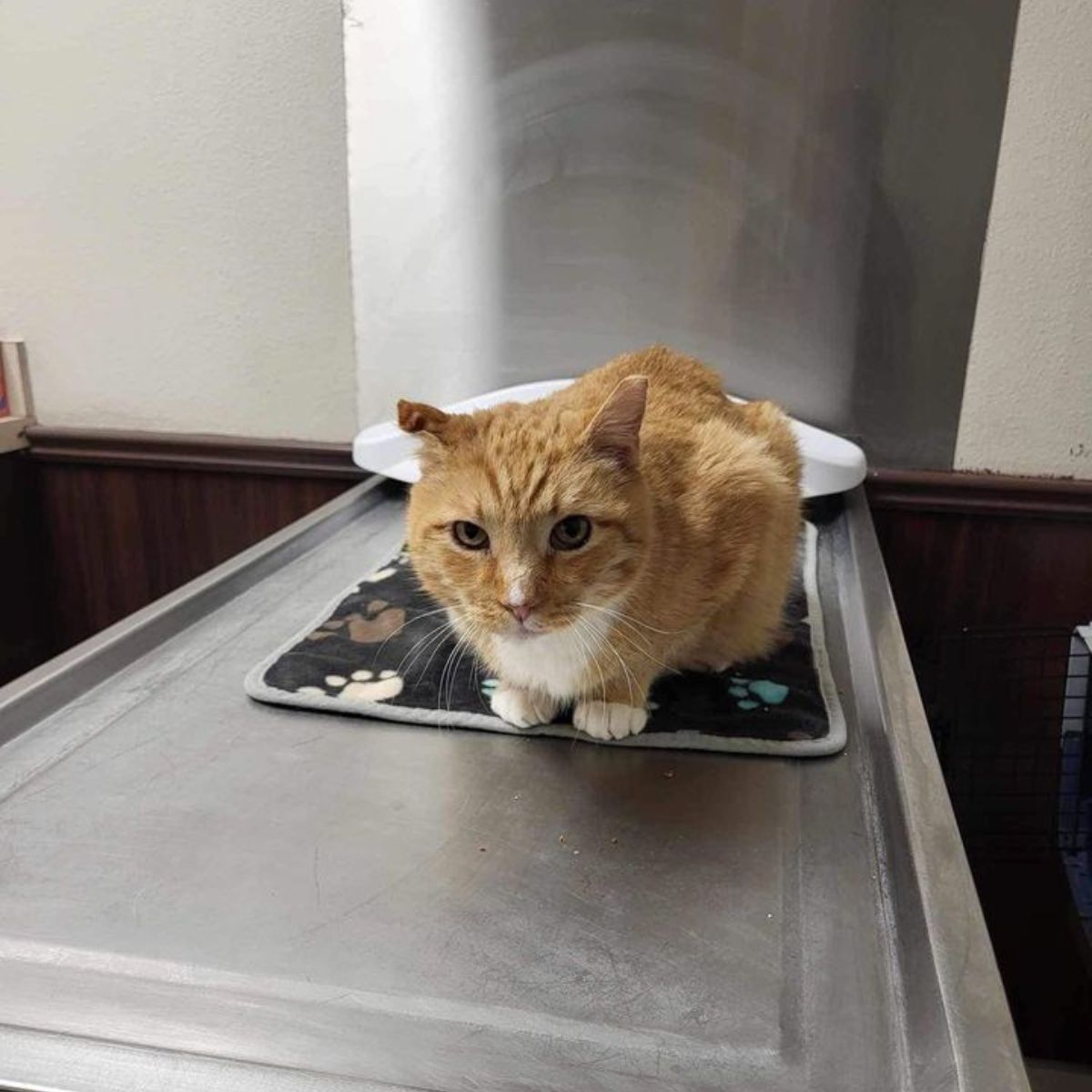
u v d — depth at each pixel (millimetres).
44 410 1676
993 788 1517
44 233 1575
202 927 589
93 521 1709
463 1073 489
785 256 1444
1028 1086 459
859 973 559
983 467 1465
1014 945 1536
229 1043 504
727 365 1511
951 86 1325
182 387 1632
